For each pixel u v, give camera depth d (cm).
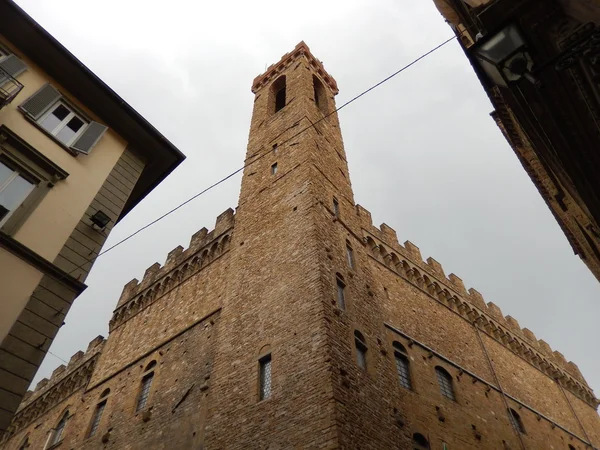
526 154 1742
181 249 3538
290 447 1522
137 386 2669
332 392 1562
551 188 1738
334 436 1449
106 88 1855
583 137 836
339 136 3469
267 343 1925
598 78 729
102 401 2842
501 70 837
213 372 2047
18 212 1414
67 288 1431
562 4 736
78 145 1695
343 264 2277
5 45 1689
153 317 3133
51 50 1759
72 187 1608
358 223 2794
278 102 4044
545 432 3177
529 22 781
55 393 3656
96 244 1588
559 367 4178
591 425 3884
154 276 3509
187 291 3052
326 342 1720
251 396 1784
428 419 2298
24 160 1500
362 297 2255
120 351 3112
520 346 3816
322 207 2438
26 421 3734
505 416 2908
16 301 1288
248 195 2883
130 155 1941
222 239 3089
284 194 2612
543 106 847
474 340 3344
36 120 1622
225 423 1788
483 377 3050
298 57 4069
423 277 3378
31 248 1387
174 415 2266
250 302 2178
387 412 1825
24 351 1248
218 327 2506
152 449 2195
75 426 2831
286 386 1706
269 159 3038
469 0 939
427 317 3072
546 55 788
